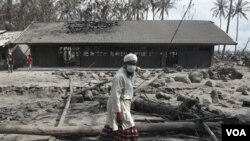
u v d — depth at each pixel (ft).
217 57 192.44
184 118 31.40
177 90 57.82
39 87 56.13
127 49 124.47
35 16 190.90
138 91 51.37
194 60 124.16
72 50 126.52
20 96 51.90
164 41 118.52
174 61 125.90
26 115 36.04
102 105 40.34
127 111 19.61
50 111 38.37
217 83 67.92
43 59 125.39
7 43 121.90
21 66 131.95
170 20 141.28
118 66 124.98
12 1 190.80
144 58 123.95
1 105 43.96
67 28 133.39
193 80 69.82
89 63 125.70
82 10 172.45
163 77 78.59
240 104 43.27
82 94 48.32
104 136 20.36
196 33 126.11
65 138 26.08
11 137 26.50
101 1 170.30
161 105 35.27
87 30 130.41
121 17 184.14
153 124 26.30
